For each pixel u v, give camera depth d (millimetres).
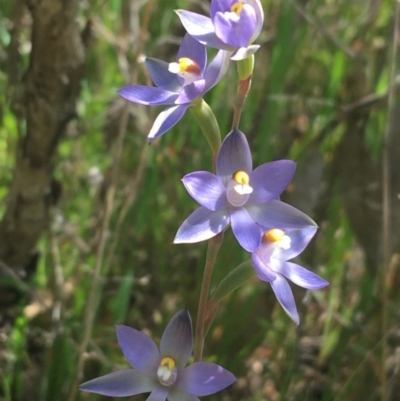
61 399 235
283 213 137
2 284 244
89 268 247
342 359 260
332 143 279
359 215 255
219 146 143
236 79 262
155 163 248
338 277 266
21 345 240
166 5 302
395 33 216
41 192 235
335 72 259
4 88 254
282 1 263
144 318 287
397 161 248
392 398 241
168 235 292
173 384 146
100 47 304
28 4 196
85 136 314
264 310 259
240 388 263
